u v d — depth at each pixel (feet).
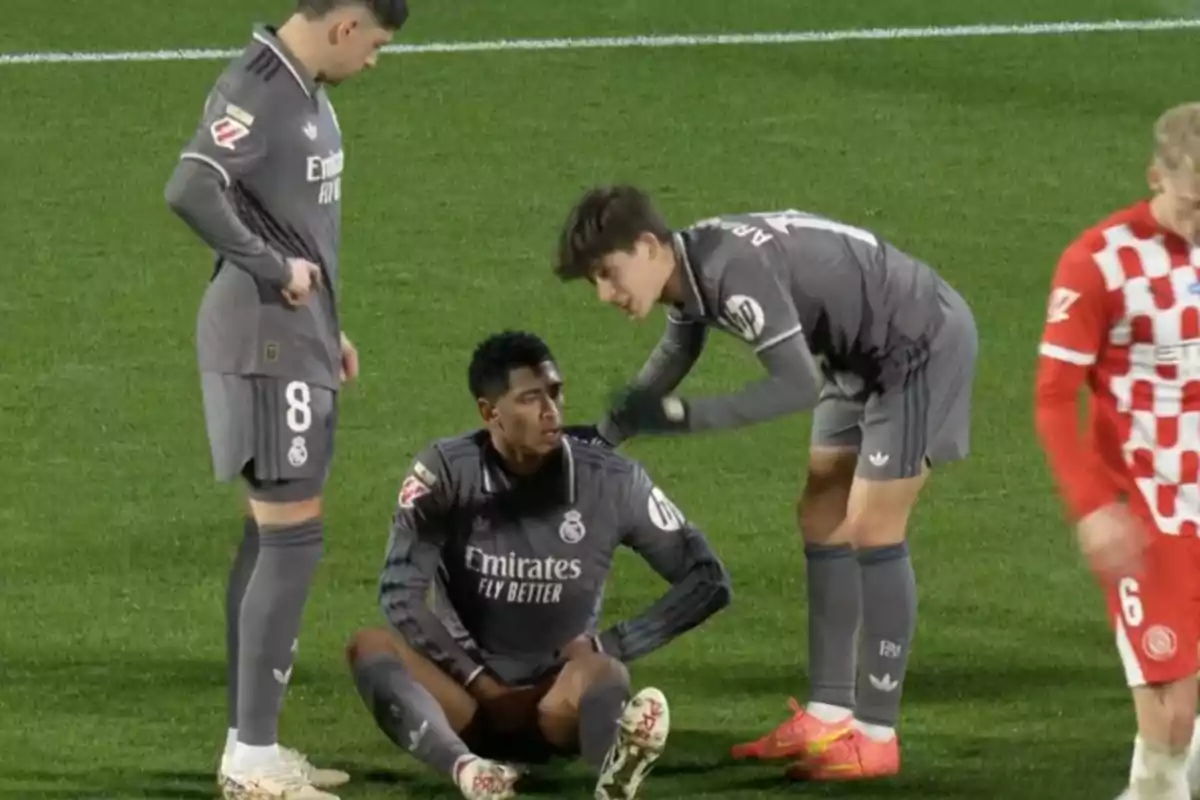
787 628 73.77
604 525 61.11
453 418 93.71
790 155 131.64
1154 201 53.11
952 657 71.26
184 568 78.59
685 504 84.94
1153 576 53.57
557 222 119.65
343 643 72.38
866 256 58.70
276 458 57.62
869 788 61.41
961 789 61.31
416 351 100.99
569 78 145.48
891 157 131.23
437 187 125.08
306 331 57.88
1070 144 133.39
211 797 60.70
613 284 55.36
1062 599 76.13
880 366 59.31
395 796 60.75
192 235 117.60
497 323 104.68
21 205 121.90
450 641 60.59
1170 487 53.52
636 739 55.52
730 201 124.16
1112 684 69.10
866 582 60.85
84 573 78.02
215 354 57.82
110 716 66.33
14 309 106.32
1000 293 109.70
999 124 136.98
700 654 71.61
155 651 71.41
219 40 152.97
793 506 84.79
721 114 138.82
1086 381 54.90
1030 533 81.97
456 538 60.90
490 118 137.59
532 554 60.59
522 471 60.39
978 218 121.19
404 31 154.61
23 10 158.81
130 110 138.92
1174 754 54.54
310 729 65.62
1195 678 54.65
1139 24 156.97
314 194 57.77
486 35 153.99
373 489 86.12
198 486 86.43
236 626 60.90
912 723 66.08
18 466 88.17
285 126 56.75
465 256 114.01
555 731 60.54
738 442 90.99
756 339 56.08
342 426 92.43
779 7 160.56
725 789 61.31
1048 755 63.67
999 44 152.56
